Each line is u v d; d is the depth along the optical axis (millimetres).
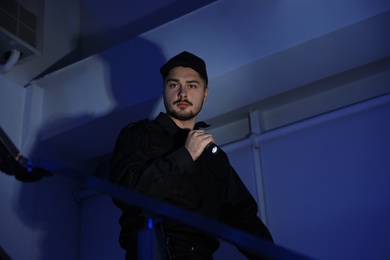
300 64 1915
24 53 2318
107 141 2467
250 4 1961
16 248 2188
